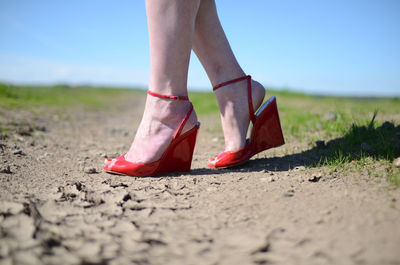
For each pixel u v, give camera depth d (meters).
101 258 0.72
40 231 0.84
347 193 1.06
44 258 0.71
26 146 2.28
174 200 1.13
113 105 10.23
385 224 0.81
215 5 1.52
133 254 0.75
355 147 1.80
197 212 1.01
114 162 1.50
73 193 1.18
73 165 1.75
